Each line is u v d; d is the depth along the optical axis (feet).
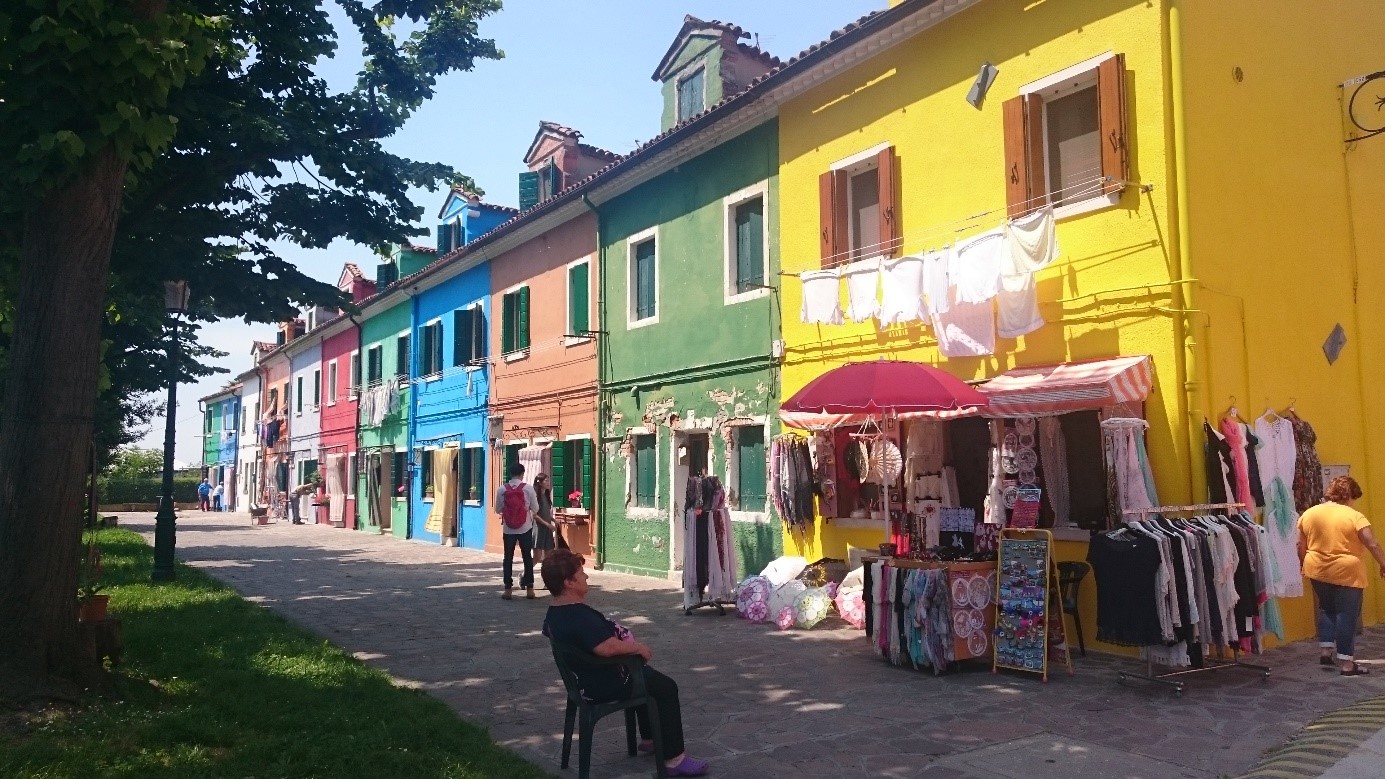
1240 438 26.45
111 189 21.33
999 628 25.55
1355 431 31.53
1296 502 28.17
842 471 37.99
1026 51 31.14
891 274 32.91
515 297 66.13
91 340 20.99
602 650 16.74
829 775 17.13
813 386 29.55
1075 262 29.45
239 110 29.68
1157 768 17.24
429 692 24.02
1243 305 27.94
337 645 30.35
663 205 49.88
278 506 122.52
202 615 33.60
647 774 17.44
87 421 20.88
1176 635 22.30
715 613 36.78
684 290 47.88
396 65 34.04
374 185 33.94
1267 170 29.50
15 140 19.67
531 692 24.03
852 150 37.91
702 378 46.19
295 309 36.76
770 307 42.04
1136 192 27.81
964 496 33.37
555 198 57.31
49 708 18.90
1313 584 25.40
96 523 80.43
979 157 32.55
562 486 57.21
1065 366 28.84
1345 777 15.65
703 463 47.14
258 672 24.11
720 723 20.76
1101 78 28.55
